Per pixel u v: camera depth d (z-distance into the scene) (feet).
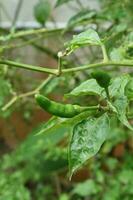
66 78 2.65
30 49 4.84
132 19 2.81
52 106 1.39
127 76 1.46
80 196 4.07
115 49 1.71
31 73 4.70
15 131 5.10
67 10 5.10
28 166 4.26
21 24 5.20
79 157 1.34
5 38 2.59
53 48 3.92
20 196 3.63
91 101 2.90
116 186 3.28
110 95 1.42
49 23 4.84
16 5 5.44
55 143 3.64
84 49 3.62
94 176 3.60
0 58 1.79
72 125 1.42
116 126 3.20
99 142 1.35
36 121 4.86
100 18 2.65
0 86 2.59
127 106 1.42
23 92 3.65
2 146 5.73
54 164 4.26
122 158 4.02
